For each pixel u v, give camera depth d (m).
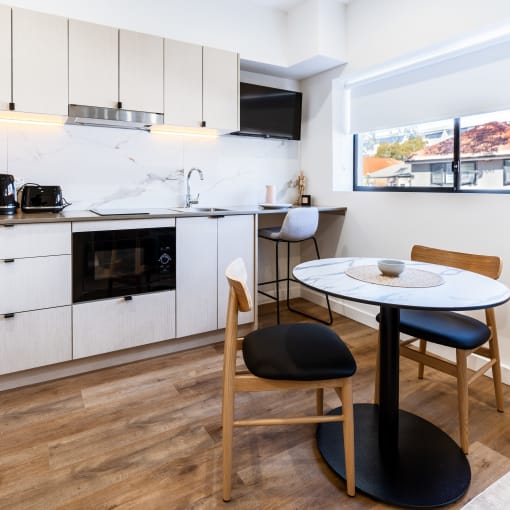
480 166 2.63
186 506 1.41
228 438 1.42
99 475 1.56
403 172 3.21
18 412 1.99
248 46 3.23
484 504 1.43
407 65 2.99
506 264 2.31
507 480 1.55
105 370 2.47
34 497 1.45
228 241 2.87
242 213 2.90
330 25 3.19
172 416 1.97
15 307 2.14
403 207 2.93
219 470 1.60
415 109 2.96
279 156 3.85
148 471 1.59
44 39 2.35
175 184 3.27
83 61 2.47
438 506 1.41
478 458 1.67
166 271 2.62
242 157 3.62
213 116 2.98
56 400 2.11
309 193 3.89
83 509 1.40
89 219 2.30
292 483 1.53
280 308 3.77
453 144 2.78
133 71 2.63
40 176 2.72
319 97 3.66
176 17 2.90
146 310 2.56
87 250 2.32
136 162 3.08
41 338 2.23
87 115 2.50
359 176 3.66
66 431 1.84
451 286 1.45
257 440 1.79
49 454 1.68
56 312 2.26
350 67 3.29
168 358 2.66
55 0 2.51
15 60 2.28
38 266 2.19
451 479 1.53
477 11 2.37
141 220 2.49
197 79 2.88
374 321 3.23
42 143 2.71
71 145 2.81
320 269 1.71
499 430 1.87
